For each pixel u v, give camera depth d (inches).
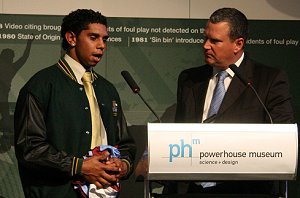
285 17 211.5
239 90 161.2
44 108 156.1
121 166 154.3
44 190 153.6
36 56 204.4
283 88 161.3
